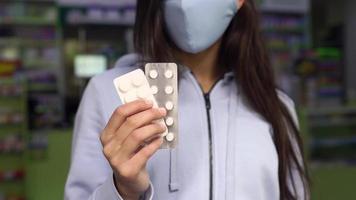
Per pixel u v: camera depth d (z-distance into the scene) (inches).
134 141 28.6
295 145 45.0
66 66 197.9
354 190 112.7
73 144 41.3
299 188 44.6
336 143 151.2
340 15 277.9
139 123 28.7
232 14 42.8
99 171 38.3
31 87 187.3
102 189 32.9
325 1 291.4
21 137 157.3
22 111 158.1
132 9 198.5
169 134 30.7
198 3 39.2
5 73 159.9
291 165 43.7
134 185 30.5
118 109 29.3
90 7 195.2
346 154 150.6
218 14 40.9
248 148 40.4
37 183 100.0
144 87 30.2
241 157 39.9
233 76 44.8
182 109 40.9
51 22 198.4
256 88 43.6
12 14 193.9
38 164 101.4
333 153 149.9
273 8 214.1
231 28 44.9
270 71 45.4
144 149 29.3
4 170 155.5
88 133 39.4
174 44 42.4
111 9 196.9
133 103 29.1
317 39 273.4
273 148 42.1
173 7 39.5
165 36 41.9
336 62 207.8
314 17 296.2
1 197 151.6
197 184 38.7
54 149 100.9
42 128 170.1
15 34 194.7
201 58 43.8
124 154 29.0
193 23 39.6
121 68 42.9
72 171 38.9
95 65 176.9
